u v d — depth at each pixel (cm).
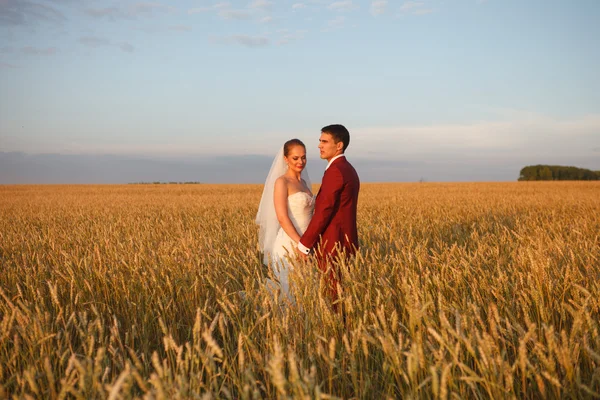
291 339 269
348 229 396
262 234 502
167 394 177
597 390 224
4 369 254
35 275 412
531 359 239
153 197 2425
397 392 234
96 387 185
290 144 431
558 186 3962
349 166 402
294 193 445
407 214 1132
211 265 423
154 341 320
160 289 354
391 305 289
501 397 189
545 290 308
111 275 387
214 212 1342
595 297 293
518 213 1245
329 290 347
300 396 167
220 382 247
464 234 739
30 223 1106
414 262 369
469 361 243
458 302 306
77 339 312
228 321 330
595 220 927
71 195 2916
